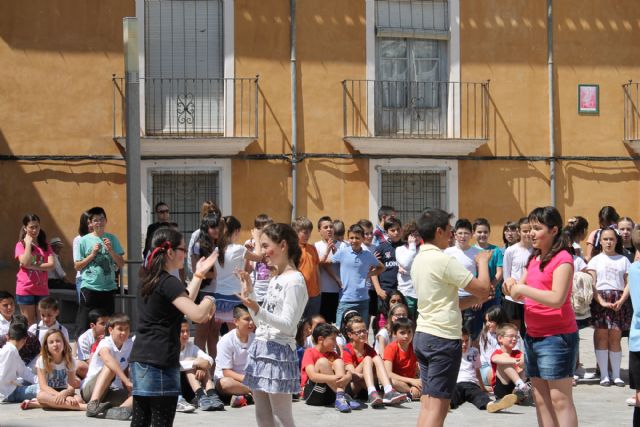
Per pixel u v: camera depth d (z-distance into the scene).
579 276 13.77
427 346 8.51
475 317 14.18
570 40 21.42
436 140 20.39
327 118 20.27
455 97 20.91
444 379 8.48
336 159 20.28
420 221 8.77
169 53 19.78
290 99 20.11
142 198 19.56
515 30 21.20
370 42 20.47
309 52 20.20
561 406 8.49
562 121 21.39
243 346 12.02
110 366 11.30
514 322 14.18
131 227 14.27
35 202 19.20
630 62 21.66
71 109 19.34
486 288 8.51
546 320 8.47
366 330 12.48
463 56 21.00
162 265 7.77
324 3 20.27
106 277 14.52
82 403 11.64
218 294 13.27
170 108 19.80
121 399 11.38
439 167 20.78
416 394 12.36
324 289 15.18
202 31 19.89
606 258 13.94
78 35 19.36
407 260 14.92
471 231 14.35
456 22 20.92
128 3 19.53
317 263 14.27
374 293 15.74
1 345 12.71
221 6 19.94
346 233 20.28
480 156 21.03
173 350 7.76
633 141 21.42
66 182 19.31
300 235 14.12
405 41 20.83
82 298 14.49
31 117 19.20
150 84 19.69
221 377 11.92
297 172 20.14
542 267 8.55
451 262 8.49
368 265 14.79
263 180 20.03
